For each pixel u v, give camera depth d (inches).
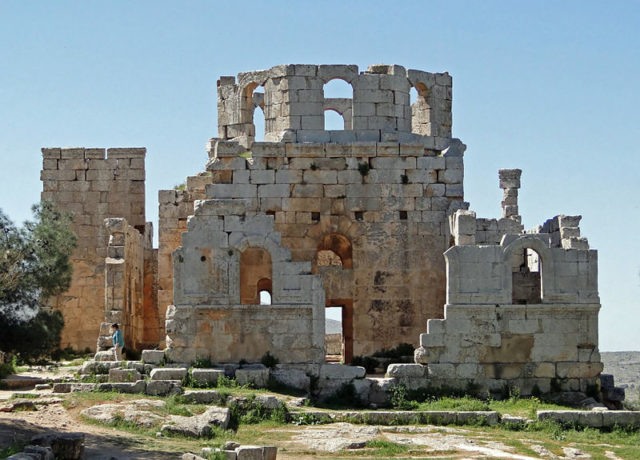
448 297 1750.7
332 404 1680.6
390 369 1731.1
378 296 1951.3
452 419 1578.5
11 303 1855.3
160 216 2154.3
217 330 1750.7
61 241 1988.2
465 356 1740.9
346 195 1962.4
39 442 1171.3
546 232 2014.0
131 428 1437.0
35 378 1777.8
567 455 1400.1
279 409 1562.5
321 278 1759.4
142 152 2423.7
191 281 1763.0
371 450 1389.0
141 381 1626.5
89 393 1596.9
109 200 2416.3
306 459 1344.7
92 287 2380.7
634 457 1396.4
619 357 5014.8
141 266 2320.4
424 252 1964.8
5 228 1873.8
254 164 1957.4
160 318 2146.9
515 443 1446.9
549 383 1748.3
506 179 2482.8
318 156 1963.6
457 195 1975.9
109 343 1943.9
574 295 1764.3
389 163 1973.4
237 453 1247.5
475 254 1759.4
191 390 1627.7
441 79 2081.7
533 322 1754.4
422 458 1347.2
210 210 1774.1
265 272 1979.6
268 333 1748.3
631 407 2017.7
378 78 1993.1
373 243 1959.9
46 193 2413.9
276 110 2001.7
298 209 1952.5
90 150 2421.3
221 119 2110.0
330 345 2699.3
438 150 2046.0
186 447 1325.0
